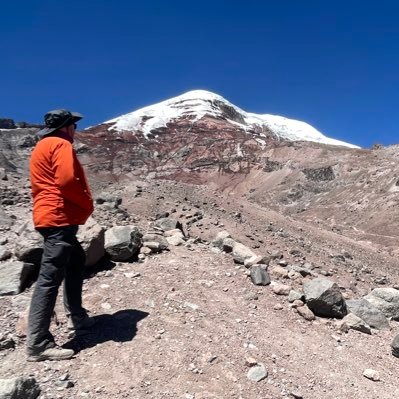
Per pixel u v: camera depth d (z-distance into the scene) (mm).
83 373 4473
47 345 4625
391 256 21531
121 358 4734
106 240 7316
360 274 13477
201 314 5871
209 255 8328
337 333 6293
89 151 150750
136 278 6723
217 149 150750
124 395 4230
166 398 4258
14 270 6141
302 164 111562
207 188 22094
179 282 6758
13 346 4820
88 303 5840
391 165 81688
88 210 4766
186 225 13961
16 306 5648
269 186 108562
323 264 13336
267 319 6191
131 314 5633
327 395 4762
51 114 4785
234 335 5516
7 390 3777
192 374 4637
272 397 4516
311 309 6742
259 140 162500
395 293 7797
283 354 5371
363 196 72750
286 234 16641
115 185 19984
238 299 6605
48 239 4621
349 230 58094
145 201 16375
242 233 14273
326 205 78000
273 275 8086
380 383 5211
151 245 7910
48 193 4602
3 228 8125
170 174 137125
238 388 4555
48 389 4184
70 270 5164
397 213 58344
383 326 6965
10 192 11477
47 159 4605
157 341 5086
